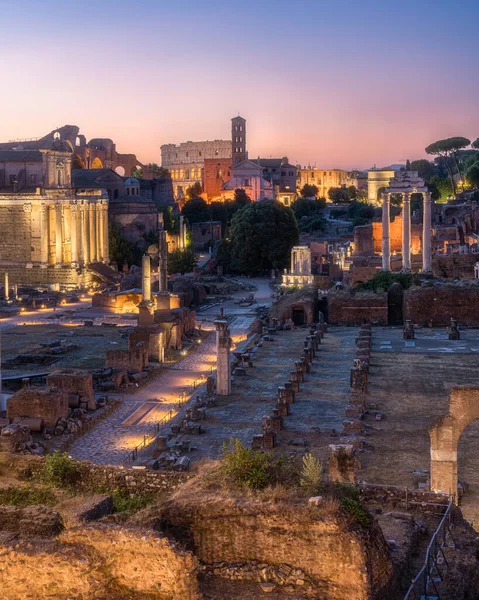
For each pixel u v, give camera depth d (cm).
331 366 8512
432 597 2542
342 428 6003
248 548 2367
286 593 2264
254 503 2403
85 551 2195
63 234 19438
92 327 13038
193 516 2417
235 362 8831
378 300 11675
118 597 2180
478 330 10775
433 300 11375
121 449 6269
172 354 10569
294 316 12012
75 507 2811
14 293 16488
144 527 2289
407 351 9094
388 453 5294
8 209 19050
